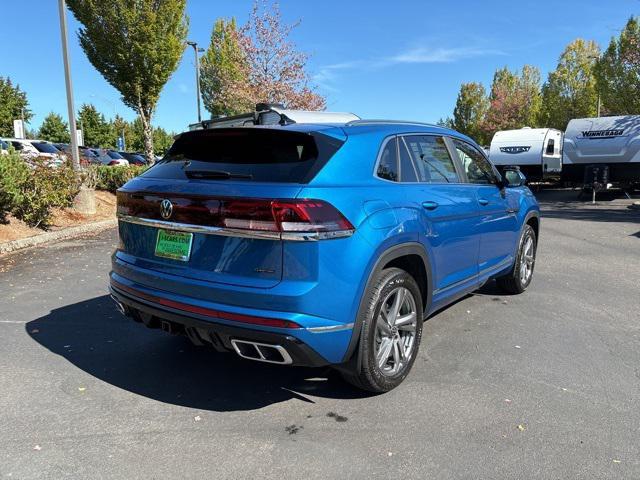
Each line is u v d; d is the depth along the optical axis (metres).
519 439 3.07
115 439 3.06
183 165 3.62
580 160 18.64
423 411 3.40
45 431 3.14
